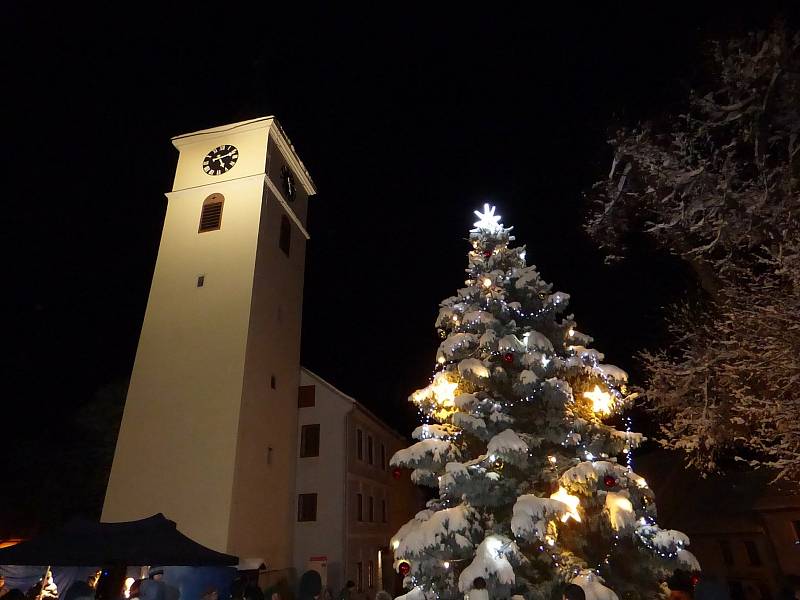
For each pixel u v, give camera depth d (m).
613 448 8.75
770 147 10.01
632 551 7.85
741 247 10.75
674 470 33.81
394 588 25.88
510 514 8.21
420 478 8.98
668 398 12.35
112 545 10.30
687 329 13.09
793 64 9.48
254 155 24.27
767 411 10.16
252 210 23.02
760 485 30.27
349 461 25.02
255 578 14.59
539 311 9.73
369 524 26.84
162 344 21.09
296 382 24.91
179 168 24.97
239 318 20.89
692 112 10.70
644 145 11.06
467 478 8.12
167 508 18.31
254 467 19.91
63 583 14.74
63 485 23.67
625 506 7.57
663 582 8.13
